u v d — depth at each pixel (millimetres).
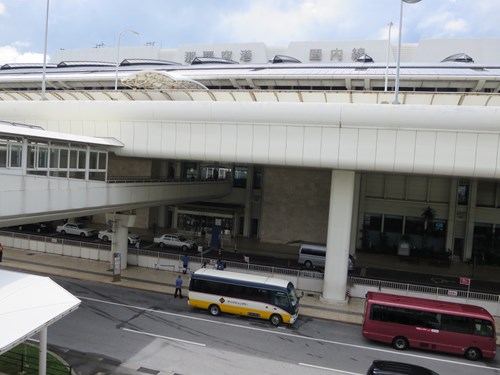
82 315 19984
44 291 13422
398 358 17500
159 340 17656
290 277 26594
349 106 21000
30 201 17250
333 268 23969
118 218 28344
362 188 40000
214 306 21141
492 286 29891
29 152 17203
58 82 47062
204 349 17047
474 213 37562
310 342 18531
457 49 57531
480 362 17625
